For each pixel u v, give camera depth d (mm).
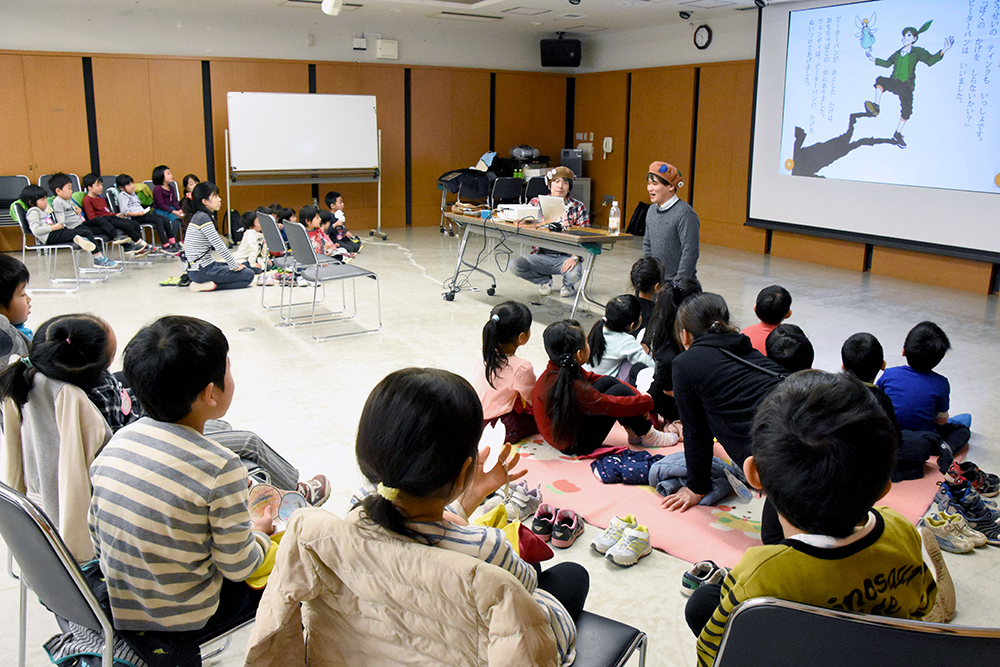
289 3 8586
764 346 3322
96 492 1427
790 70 7891
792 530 1138
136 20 8703
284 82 9633
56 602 1453
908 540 1115
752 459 1165
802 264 8055
